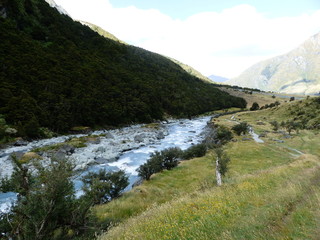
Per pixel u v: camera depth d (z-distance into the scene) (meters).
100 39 174.50
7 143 45.00
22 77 66.94
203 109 167.25
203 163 31.16
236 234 5.79
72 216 8.36
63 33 135.88
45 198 7.29
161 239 6.23
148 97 115.69
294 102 115.00
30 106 57.19
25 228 6.73
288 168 17.12
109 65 132.12
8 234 7.29
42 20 129.75
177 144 56.22
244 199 9.10
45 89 70.12
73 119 68.44
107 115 81.56
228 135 55.28
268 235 5.51
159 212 9.27
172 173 26.95
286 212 7.02
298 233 5.48
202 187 16.91
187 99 156.25
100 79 100.56
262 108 155.25
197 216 7.66
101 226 9.95
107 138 59.91
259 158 34.16
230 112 168.25
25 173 8.48
